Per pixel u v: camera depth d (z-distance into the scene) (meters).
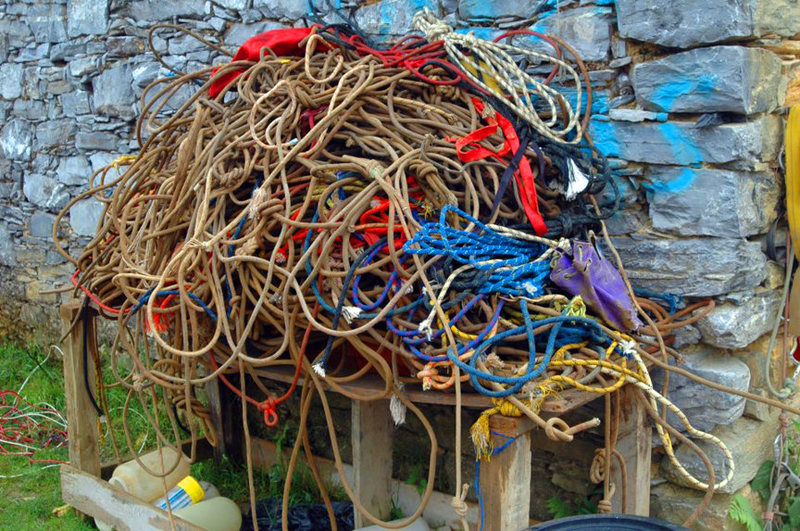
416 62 3.01
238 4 4.16
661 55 2.86
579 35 3.03
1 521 3.68
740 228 2.76
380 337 2.43
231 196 2.77
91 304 3.33
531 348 2.26
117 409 4.69
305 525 3.51
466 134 2.76
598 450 2.69
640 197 2.99
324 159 2.84
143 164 3.27
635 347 2.44
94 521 3.69
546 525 2.27
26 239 5.79
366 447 3.11
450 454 3.57
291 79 3.02
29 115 5.51
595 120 3.04
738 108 2.68
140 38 4.67
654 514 3.07
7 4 5.45
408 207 2.44
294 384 2.66
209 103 3.11
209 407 4.18
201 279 2.70
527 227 2.70
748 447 2.97
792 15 2.82
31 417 4.77
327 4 3.76
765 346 3.03
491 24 3.30
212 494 3.60
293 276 2.45
